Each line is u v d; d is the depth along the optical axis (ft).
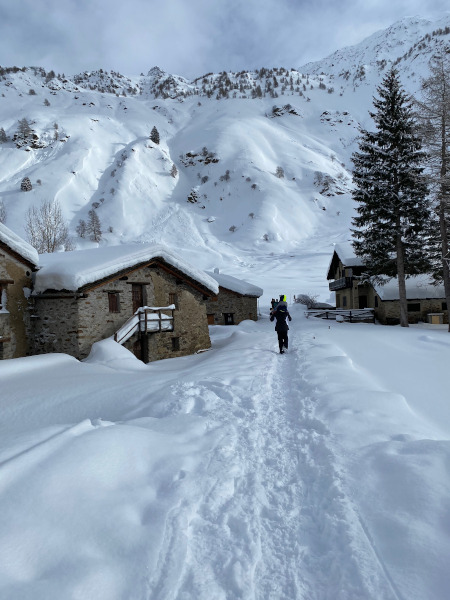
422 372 31.35
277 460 13.74
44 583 7.13
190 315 63.72
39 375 35.76
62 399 26.73
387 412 17.57
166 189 585.63
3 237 44.14
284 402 21.40
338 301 136.46
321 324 85.15
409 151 74.90
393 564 7.91
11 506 9.20
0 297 45.16
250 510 10.53
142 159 618.44
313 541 9.21
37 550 7.99
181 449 14.07
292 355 37.55
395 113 76.13
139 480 11.57
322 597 7.47
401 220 80.79
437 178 64.85
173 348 60.03
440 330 70.49
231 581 7.85
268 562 8.55
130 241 415.03
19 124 622.13
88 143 624.18
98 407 24.36
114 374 36.96
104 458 11.96
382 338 54.60
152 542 8.66
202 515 10.25
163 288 60.39
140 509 10.09
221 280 112.88
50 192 476.95
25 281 48.19
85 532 8.73
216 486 11.62
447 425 18.81
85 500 9.87
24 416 24.06
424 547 8.19
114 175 555.69
